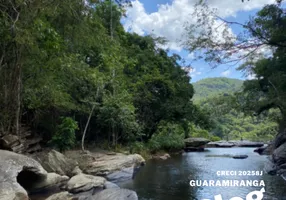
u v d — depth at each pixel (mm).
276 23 5500
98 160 11359
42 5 7277
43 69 9906
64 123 12133
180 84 21203
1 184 5305
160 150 19328
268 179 9500
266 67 14883
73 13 8867
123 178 9844
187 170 11805
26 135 10633
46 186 7375
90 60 15516
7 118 8609
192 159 16266
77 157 11359
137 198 6805
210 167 12648
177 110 19797
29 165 6727
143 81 18750
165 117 20422
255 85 21203
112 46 15164
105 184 8336
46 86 10250
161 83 19344
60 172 9016
